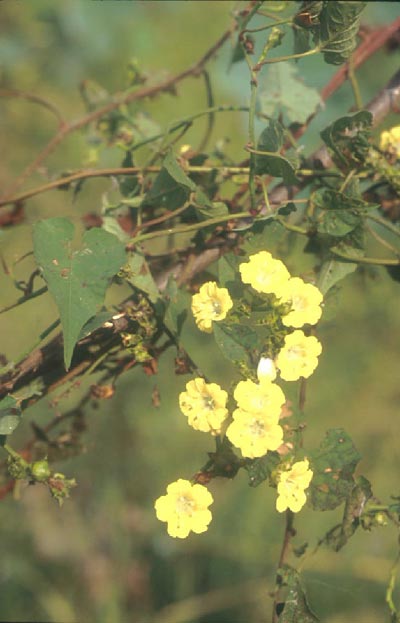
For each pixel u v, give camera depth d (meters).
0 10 2.08
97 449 2.21
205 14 2.49
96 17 2.27
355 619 2.04
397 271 1.64
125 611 2.08
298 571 1.61
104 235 1.57
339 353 2.42
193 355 2.25
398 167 1.65
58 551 2.10
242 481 2.21
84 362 1.61
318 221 1.62
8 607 2.03
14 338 2.17
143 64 2.35
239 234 1.63
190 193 1.62
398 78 1.68
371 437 2.36
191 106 2.48
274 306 1.58
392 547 2.12
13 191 1.77
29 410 2.13
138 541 2.16
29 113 2.25
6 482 1.71
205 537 2.16
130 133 1.79
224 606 2.08
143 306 1.60
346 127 1.62
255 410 1.56
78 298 1.56
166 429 2.26
